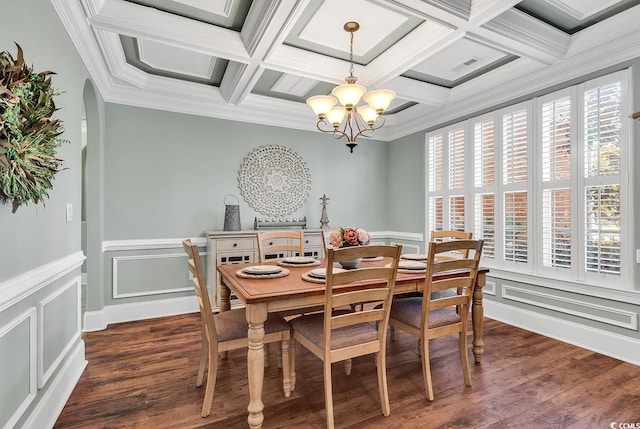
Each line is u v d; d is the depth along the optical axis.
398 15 2.43
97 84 3.00
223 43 2.62
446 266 2.06
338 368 2.45
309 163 4.62
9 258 1.35
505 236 3.46
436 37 2.54
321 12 2.39
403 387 2.16
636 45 2.46
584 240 2.80
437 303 2.05
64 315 2.01
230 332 1.92
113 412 1.88
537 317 3.13
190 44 2.54
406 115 4.62
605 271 2.66
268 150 4.32
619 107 2.59
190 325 3.37
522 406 1.94
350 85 2.42
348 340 1.81
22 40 1.47
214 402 1.99
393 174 5.16
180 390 2.12
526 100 3.28
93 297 3.24
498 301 3.51
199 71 3.39
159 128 3.71
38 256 1.63
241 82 3.26
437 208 4.35
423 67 3.30
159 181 3.71
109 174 3.46
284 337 2.04
